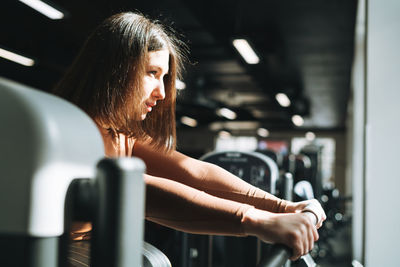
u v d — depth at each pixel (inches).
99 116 29.6
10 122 12.9
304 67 339.3
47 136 13.1
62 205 13.5
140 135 34.0
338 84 393.4
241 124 714.8
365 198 112.3
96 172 13.2
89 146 14.9
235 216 22.1
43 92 14.6
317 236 22.5
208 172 34.4
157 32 30.9
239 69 350.3
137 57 29.5
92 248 13.6
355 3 203.3
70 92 30.8
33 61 274.8
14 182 12.9
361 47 200.4
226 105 509.7
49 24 249.8
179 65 40.0
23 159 12.8
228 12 227.5
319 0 204.8
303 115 537.6
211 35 259.6
